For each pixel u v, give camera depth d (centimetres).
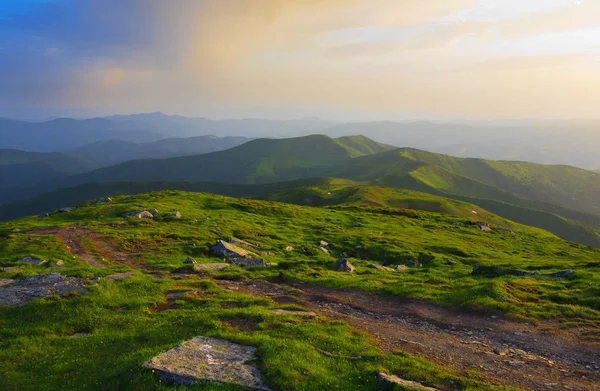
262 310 2359
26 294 2533
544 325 2266
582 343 2011
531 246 7919
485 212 17588
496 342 2059
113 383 1434
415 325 2348
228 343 1725
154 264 4044
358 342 1916
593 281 3011
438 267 4975
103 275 3114
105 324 2195
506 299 2653
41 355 1822
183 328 2038
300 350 1648
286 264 4034
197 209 7819
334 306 2711
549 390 1538
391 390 1367
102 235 5150
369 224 8206
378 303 2803
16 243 4584
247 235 5894
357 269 4141
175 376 1381
